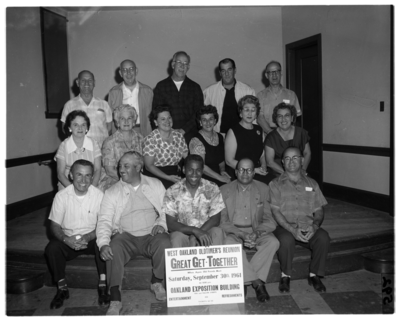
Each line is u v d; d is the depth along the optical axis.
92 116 4.13
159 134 3.68
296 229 3.13
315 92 5.86
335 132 5.29
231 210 3.24
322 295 3.00
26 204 4.97
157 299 2.98
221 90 4.50
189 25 6.41
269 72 4.55
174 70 4.36
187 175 3.04
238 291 2.85
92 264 3.23
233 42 6.45
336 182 5.30
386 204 4.45
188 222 3.12
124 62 4.32
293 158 3.24
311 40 5.69
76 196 3.10
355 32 4.83
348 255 3.43
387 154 4.43
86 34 6.36
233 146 3.80
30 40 5.23
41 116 5.45
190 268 2.85
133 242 3.03
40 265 3.36
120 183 3.12
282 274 3.12
